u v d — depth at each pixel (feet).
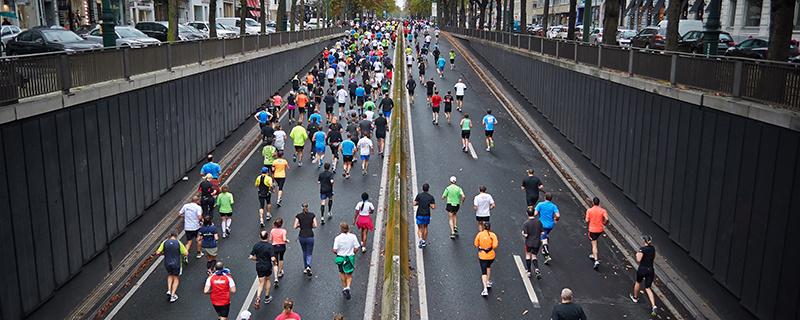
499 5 228.22
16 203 40.22
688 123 53.36
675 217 55.31
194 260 56.65
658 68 61.16
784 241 39.06
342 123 109.91
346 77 159.53
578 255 59.11
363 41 217.77
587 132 83.15
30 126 42.01
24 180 41.19
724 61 48.44
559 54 99.55
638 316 48.32
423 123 110.52
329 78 142.61
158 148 65.82
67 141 46.83
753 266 42.55
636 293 50.06
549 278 54.34
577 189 78.59
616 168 71.61
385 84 126.82
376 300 50.34
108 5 61.11
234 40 99.96
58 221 45.34
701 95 50.11
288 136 102.63
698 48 107.76
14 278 39.73
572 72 90.33
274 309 48.47
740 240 44.37
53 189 44.78
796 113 39.04
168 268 48.60
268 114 95.61
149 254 58.29
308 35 180.86
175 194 71.46
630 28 219.82
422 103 127.75
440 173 83.15
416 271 55.11
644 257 48.32
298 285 52.44
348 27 310.04
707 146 49.83
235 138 99.60
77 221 48.16
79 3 155.84
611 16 97.14
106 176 53.36
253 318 47.06
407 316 47.03
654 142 60.54
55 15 140.36
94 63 52.24
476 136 102.47
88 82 51.11
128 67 58.90
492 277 54.29
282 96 137.39
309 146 96.17
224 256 57.77
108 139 53.88
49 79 45.06
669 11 77.92
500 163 88.22
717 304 47.55
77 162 48.32
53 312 44.52
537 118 112.88
